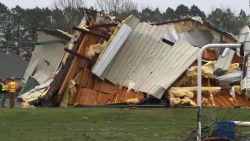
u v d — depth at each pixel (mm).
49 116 22094
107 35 31047
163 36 31359
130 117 22484
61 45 38312
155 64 30453
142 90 29625
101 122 21125
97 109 24750
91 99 30188
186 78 29203
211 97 28750
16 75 78312
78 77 30453
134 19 31484
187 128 18516
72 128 18719
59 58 38375
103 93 30406
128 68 30953
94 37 30969
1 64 79500
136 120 22078
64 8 89062
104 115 22578
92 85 30609
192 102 27922
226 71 30719
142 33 31359
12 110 23453
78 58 30469
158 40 31062
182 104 27797
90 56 30453
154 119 22375
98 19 32438
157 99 28984
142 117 22594
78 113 22703
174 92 28359
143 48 31172
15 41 114375
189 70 29156
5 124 20062
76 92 30312
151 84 29469
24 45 110062
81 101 30125
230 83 30000
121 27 30547
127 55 31203
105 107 28016
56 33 38344
